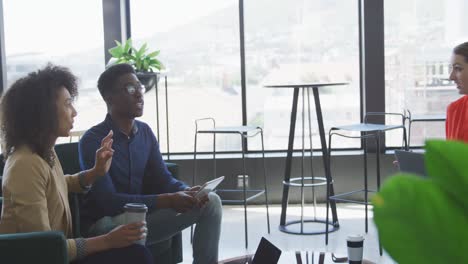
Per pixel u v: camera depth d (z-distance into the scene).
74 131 5.16
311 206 5.54
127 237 2.20
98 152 2.54
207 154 5.93
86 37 5.90
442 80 5.67
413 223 0.36
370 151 5.61
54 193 2.20
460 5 5.61
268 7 5.82
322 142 4.73
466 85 3.08
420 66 5.68
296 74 5.85
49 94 2.18
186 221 2.96
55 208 2.20
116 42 5.25
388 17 5.67
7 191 2.10
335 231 4.65
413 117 4.96
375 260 3.89
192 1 5.88
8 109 2.17
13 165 2.12
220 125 5.93
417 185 0.36
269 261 2.40
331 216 5.10
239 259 2.69
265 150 5.90
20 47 5.91
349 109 5.83
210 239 2.99
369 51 5.57
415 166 2.46
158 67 5.15
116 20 5.77
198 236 2.99
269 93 5.88
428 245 0.37
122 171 2.97
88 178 2.55
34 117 2.15
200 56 5.90
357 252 2.34
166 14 5.91
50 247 1.95
